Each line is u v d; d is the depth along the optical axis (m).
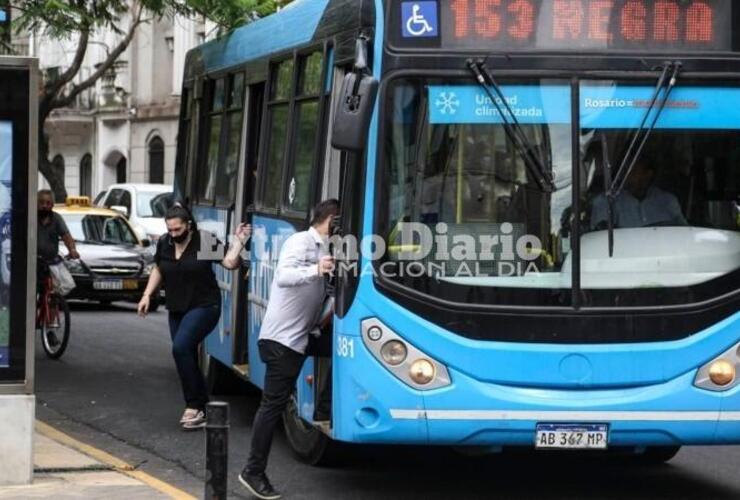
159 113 48.06
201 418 11.89
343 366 8.39
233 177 12.30
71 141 53.84
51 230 16.62
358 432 8.33
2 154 8.79
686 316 8.38
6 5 15.72
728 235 8.48
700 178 8.47
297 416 10.27
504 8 8.41
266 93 11.26
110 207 29.88
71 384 14.51
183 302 11.78
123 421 12.32
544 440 8.29
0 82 8.75
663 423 8.33
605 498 9.38
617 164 8.40
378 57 8.34
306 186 9.77
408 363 8.25
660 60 8.46
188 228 11.79
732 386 8.40
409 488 9.56
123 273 22.92
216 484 7.36
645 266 8.39
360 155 8.34
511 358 8.27
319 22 9.77
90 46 50.78
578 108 8.39
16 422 9.03
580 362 8.30
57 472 9.67
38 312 16.66
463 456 10.80
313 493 9.30
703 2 8.51
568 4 8.43
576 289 8.32
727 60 8.51
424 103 8.35
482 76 8.34
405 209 8.32
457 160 8.35
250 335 11.38
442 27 8.38
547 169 8.36
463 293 8.28
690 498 9.42
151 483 9.41
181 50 46.59
